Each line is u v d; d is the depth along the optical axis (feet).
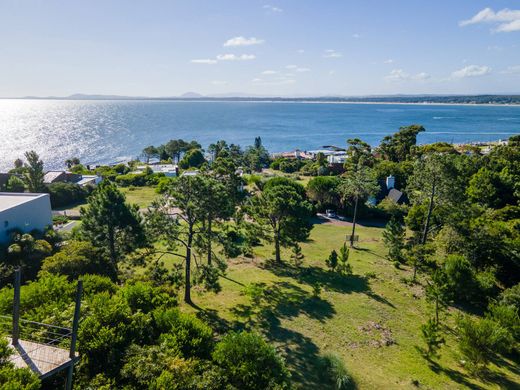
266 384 52.42
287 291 103.86
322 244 153.99
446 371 73.00
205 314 86.38
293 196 129.18
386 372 70.59
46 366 38.14
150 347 53.78
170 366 48.73
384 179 234.17
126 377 48.29
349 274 119.75
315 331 83.05
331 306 96.58
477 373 73.26
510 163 226.17
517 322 82.84
